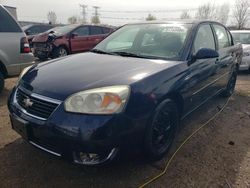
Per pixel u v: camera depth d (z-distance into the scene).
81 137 2.20
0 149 3.09
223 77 4.63
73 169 2.74
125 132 2.32
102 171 2.73
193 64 3.29
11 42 4.85
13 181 2.55
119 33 4.03
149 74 2.64
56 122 2.27
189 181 2.65
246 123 4.16
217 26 4.52
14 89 2.93
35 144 2.51
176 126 3.16
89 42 10.75
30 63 5.18
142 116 2.44
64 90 2.39
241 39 8.82
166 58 3.19
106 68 2.79
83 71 2.73
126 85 2.40
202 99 3.83
